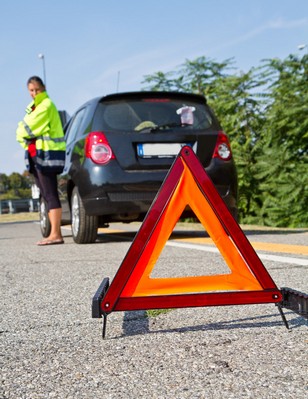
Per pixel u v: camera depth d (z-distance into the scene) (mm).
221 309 2506
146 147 5949
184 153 2199
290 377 1577
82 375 1701
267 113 14461
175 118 6133
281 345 1900
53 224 6660
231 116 15531
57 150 6469
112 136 5941
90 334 2207
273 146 14188
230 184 6129
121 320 2414
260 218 14422
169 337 2086
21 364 1857
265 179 14828
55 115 6465
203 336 2070
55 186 6621
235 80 15578
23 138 6449
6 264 4785
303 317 2113
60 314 2615
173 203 2172
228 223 2172
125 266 2123
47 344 2096
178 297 2127
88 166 5953
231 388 1515
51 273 4047
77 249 5828
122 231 8914
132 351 1930
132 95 6195
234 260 2176
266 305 2547
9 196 117875
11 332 2316
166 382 1592
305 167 13531
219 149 6125
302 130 13781
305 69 14469
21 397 1544
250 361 1743
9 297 3150
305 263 3840
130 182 5863
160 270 3865
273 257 4254
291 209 13547
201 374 1643
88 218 6230
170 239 6652
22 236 9352
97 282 3521
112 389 1563
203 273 3646
